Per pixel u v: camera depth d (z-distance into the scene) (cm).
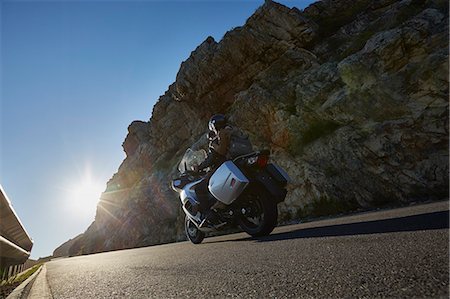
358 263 135
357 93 1257
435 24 1183
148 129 4059
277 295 107
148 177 3003
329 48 1969
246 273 157
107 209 3825
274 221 403
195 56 2530
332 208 1220
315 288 107
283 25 2095
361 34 1658
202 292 132
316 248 206
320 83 1488
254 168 408
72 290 211
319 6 2381
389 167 1080
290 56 1969
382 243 178
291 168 1401
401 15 1480
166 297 134
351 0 2334
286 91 1664
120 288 182
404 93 1122
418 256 126
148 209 2772
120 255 598
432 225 226
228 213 439
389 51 1208
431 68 1061
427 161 995
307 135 1445
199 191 465
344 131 1260
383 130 1115
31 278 424
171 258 317
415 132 1038
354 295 91
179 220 2319
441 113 1004
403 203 1004
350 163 1203
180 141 3123
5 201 425
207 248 373
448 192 934
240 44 2197
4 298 241
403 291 86
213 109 2498
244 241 389
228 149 442
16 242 556
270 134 1655
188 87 2559
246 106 1761
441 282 86
